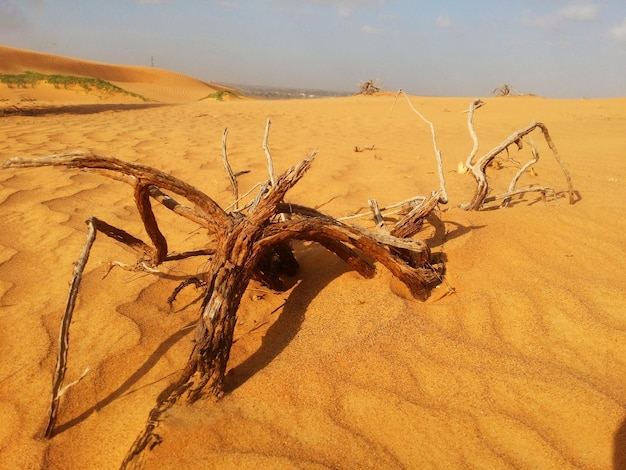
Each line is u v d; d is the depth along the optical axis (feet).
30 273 9.99
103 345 7.33
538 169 19.07
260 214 6.72
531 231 10.37
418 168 19.01
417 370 6.50
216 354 6.07
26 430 5.82
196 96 147.13
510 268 9.00
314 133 30.71
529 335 7.28
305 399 6.03
